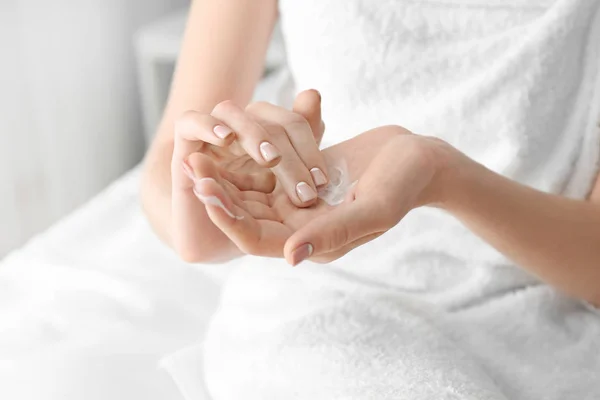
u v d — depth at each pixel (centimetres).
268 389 81
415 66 93
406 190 71
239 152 77
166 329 102
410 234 91
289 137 77
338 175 77
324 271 91
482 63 90
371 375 78
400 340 81
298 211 73
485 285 89
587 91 88
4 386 90
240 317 90
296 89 106
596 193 88
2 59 150
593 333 87
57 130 171
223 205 67
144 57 187
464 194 78
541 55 87
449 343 83
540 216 82
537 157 90
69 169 177
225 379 85
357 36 94
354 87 95
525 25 88
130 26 196
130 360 95
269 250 69
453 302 89
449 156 77
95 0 179
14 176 158
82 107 179
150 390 91
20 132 159
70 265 112
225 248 78
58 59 168
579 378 83
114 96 192
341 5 94
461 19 90
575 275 85
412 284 90
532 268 85
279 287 90
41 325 101
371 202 69
